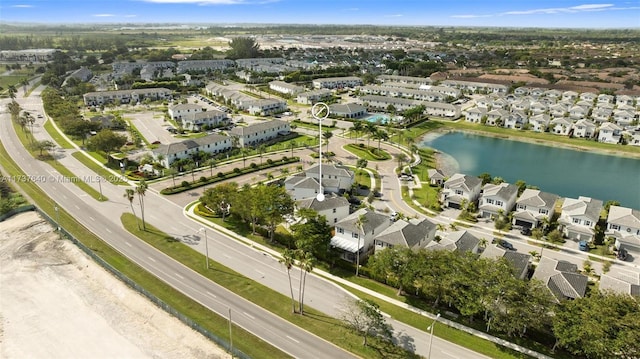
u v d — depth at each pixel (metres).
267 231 99.50
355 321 66.00
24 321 71.06
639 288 70.94
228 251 92.31
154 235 98.50
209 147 157.12
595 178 143.62
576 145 176.00
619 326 56.16
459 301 68.88
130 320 70.88
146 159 146.75
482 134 195.00
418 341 65.81
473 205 112.75
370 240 91.38
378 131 169.25
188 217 108.25
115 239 96.50
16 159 150.88
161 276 82.50
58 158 153.12
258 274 83.81
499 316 64.19
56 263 87.56
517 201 106.94
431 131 198.88
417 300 76.00
